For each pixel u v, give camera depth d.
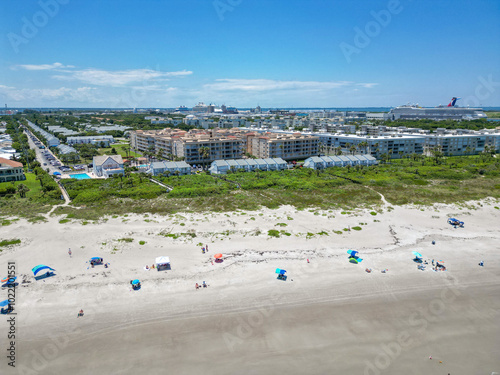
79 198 111.69
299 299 57.75
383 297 58.84
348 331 50.41
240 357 45.12
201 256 72.44
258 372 42.81
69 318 51.94
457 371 43.75
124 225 90.00
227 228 88.62
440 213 103.88
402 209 107.44
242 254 73.62
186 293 58.88
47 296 57.09
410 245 80.00
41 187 130.75
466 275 66.56
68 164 192.00
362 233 86.88
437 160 190.75
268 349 46.62
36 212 99.06
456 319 53.72
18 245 76.19
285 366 43.81
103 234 83.50
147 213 100.31
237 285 61.44
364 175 158.12
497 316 54.69
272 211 104.06
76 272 65.06
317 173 162.12
